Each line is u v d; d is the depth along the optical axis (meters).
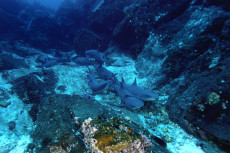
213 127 2.99
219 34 5.06
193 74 4.96
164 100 5.59
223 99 3.01
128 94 5.67
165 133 4.04
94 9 10.08
